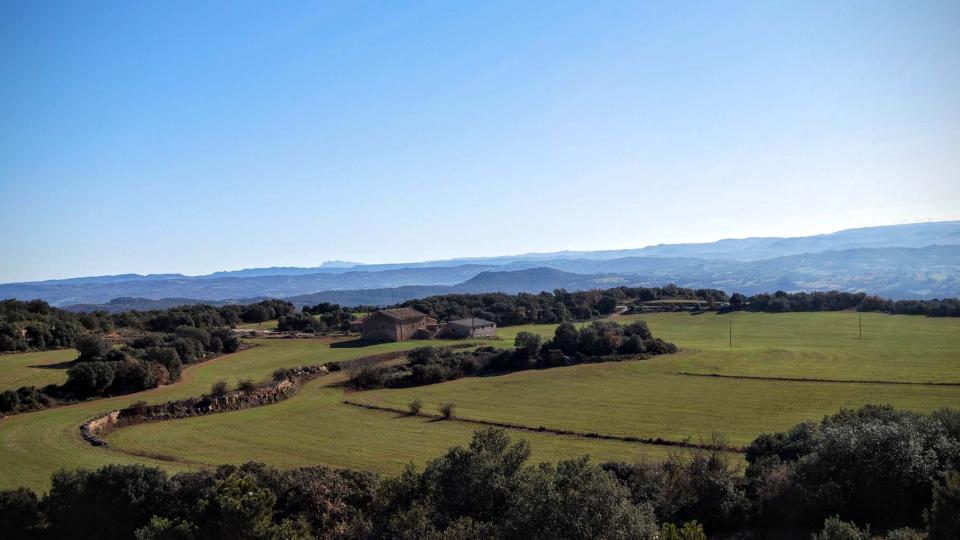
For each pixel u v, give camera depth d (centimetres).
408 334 13925
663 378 10144
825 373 9781
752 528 3650
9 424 6906
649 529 3017
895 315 16675
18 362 9369
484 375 10962
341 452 6338
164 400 8244
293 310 18812
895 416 4547
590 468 3669
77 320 13412
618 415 7844
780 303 18288
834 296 18650
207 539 3366
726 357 11662
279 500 4112
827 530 2845
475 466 3784
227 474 4281
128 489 3900
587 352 12025
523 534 3061
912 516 3406
